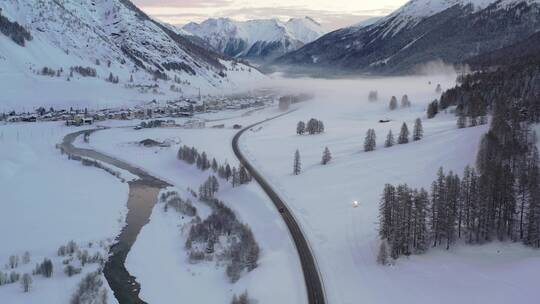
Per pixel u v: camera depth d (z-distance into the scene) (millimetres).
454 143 191000
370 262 113250
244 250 123188
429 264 108000
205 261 121312
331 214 144750
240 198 167875
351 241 125188
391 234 115625
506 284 93688
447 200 114688
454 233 116438
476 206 114875
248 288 105250
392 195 117375
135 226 144500
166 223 147000
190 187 189000
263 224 143000
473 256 108188
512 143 148750
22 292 102750
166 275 114312
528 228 107812
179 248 129125
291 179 185750
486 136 161625
